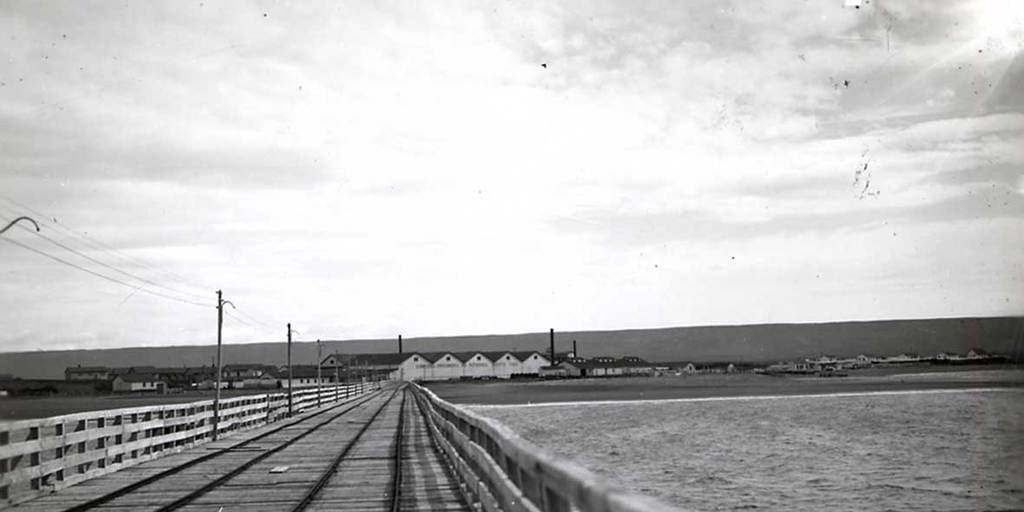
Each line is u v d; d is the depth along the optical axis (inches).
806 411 3139.8
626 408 3609.7
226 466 768.3
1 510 508.7
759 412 3157.0
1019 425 1686.8
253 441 1104.8
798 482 1321.4
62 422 613.0
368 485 607.5
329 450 926.4
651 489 1256.8
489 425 411.8
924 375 6515.8
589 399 4461.1
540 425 2669.8
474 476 468.1
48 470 581.3
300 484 617.0
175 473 713.6
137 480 660.1
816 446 1920.5
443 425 805.9
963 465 1419.8
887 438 2034.9
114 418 754.2
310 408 2310.5
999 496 1088.8
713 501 1144.2
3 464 531.8
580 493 182.7
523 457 284.2
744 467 1531.7
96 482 649.6
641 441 2081.7
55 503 538.6
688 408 3528.5
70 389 5831.7
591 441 2091.5
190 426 1039.6
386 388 5546.3
